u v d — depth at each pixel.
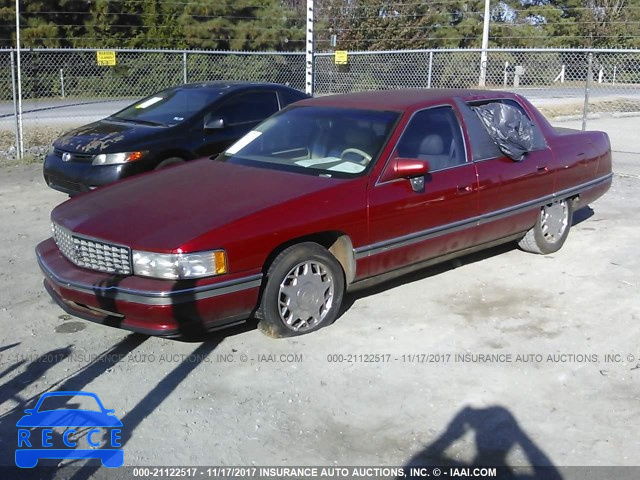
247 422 4.06
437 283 6.20
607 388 4.43
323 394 4.36
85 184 8.10
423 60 26.06
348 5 26.84
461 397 4.32
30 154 12.34
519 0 36.41
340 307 5.60
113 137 8.24
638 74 33.47
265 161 5.86
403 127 5.66
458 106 6.16
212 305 4.57
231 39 28.48
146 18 27.25
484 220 6.12
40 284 6.17
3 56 25.66
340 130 5.84
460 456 3.74
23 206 8.80
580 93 27.06
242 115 9.00
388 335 5.14
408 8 27.72
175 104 9.01
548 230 6.91
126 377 4.55
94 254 4.79
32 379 4.51
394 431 3.97
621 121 19.19
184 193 5.21
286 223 4.83
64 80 23.69
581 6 35.84
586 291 6.02
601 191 7.59
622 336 5.15
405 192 5.47
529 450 3.79
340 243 5.27
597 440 3.88
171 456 3.75
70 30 26.42
